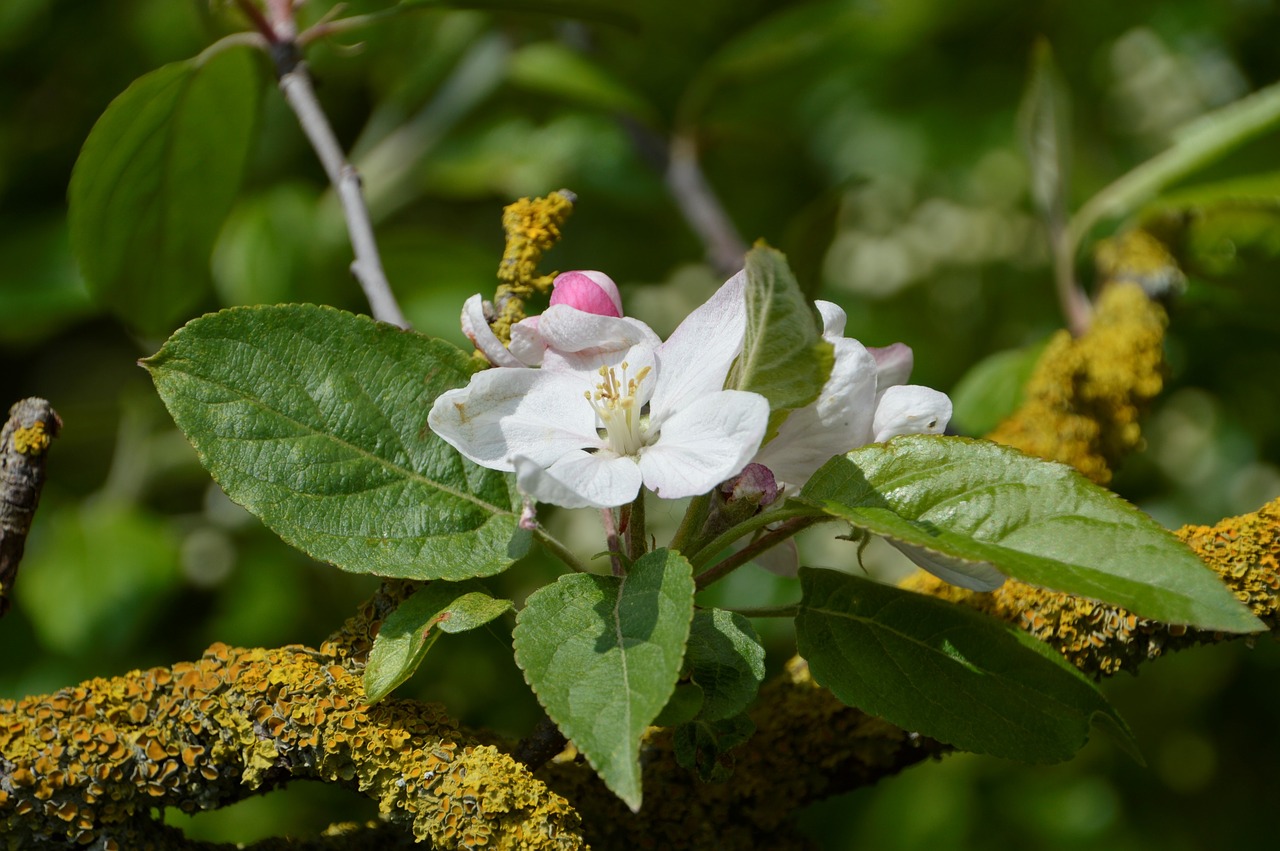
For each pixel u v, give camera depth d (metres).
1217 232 0.83
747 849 0.70
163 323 0.84
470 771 0.65
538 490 0.64
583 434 0.66
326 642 0.67
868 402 0.66
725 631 0.65
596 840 0.69
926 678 0.67
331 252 1.08
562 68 1.10
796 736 0.70
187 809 0.67
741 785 0.70
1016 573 0.64
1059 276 0.84
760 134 1.15
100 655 1.05
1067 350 0.78
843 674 0.67
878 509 0.65
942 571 0.66
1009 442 0.77
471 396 0.66
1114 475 0.78
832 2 1.07
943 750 0.69
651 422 0.66
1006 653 0.67
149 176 0.79
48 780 0.66
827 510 0.65
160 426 1.12
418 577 0.66
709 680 0.65
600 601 0.65
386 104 1.18
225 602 1.08
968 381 0.85
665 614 0.64
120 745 0.66
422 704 0.66
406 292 1.05
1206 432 1.15
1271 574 0.68
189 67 0.77
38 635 1.07
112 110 0.77
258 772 0.66
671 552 0.65
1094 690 0.66
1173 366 1.01
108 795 0.67
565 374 0.66
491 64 1.16
